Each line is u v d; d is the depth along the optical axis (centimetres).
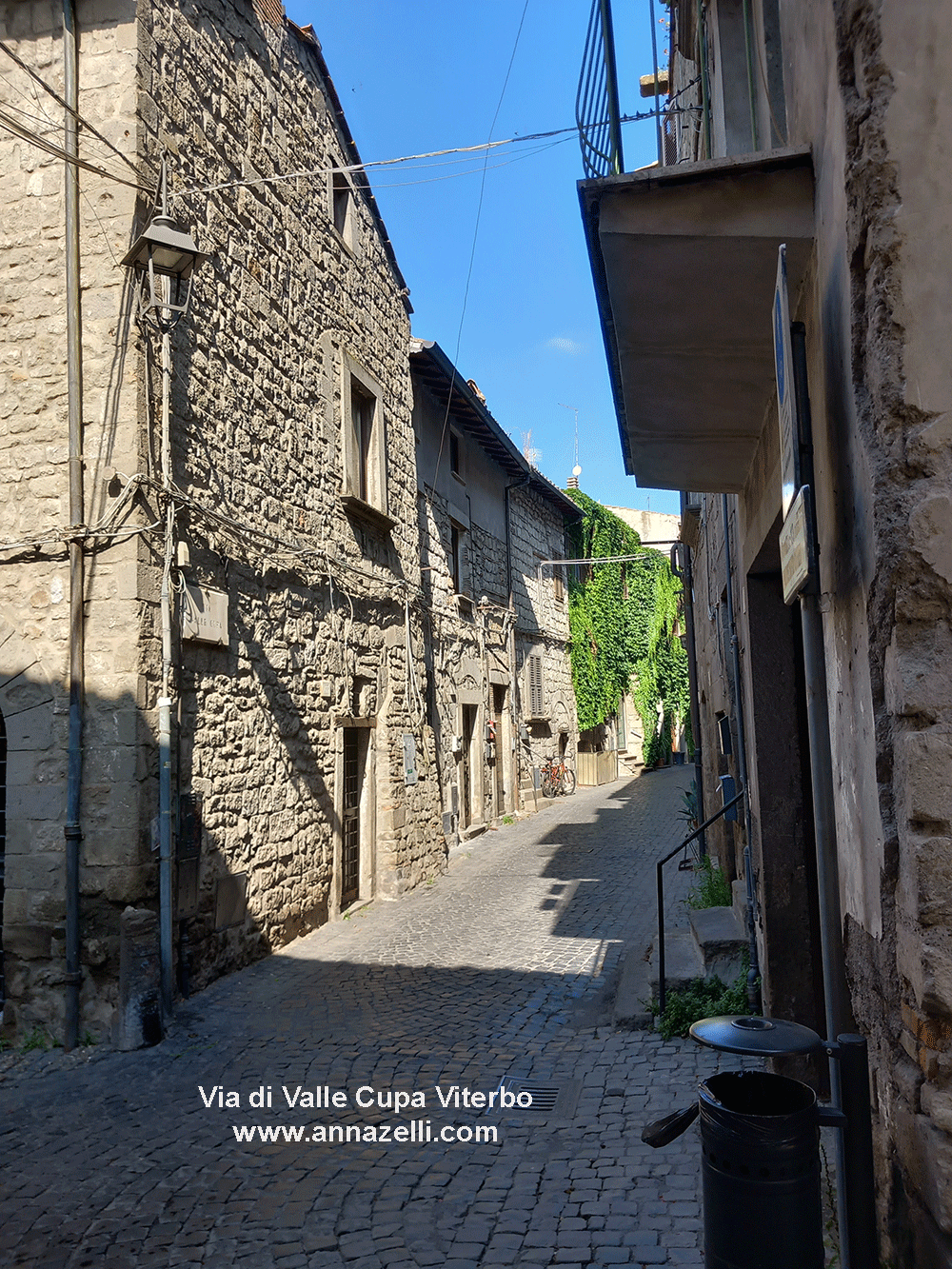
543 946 783
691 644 1255
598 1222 330
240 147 802
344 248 1045
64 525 614
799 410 238
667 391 392
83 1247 336
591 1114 435
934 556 193
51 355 630
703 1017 538
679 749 3488
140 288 622
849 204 214
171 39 689
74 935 573
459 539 1593
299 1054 537
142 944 562
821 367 266
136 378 613
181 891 636
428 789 1202
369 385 1102
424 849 1153
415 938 832
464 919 910
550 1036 559
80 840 584
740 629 561
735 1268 196
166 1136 432
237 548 745
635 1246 312
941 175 200
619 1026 557
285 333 874
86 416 620
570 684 2430
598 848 1344
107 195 630
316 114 991
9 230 644
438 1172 384
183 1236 341
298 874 832
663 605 3116
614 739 2805
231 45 797
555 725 2227
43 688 603
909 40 203
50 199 639
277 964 734
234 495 751
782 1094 219
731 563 607
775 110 352
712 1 445
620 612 2764
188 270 602
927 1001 186
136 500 604
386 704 1082
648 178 272
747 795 559
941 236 199
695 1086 457
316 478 927
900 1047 209
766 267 295
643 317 330
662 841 1381
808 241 273
